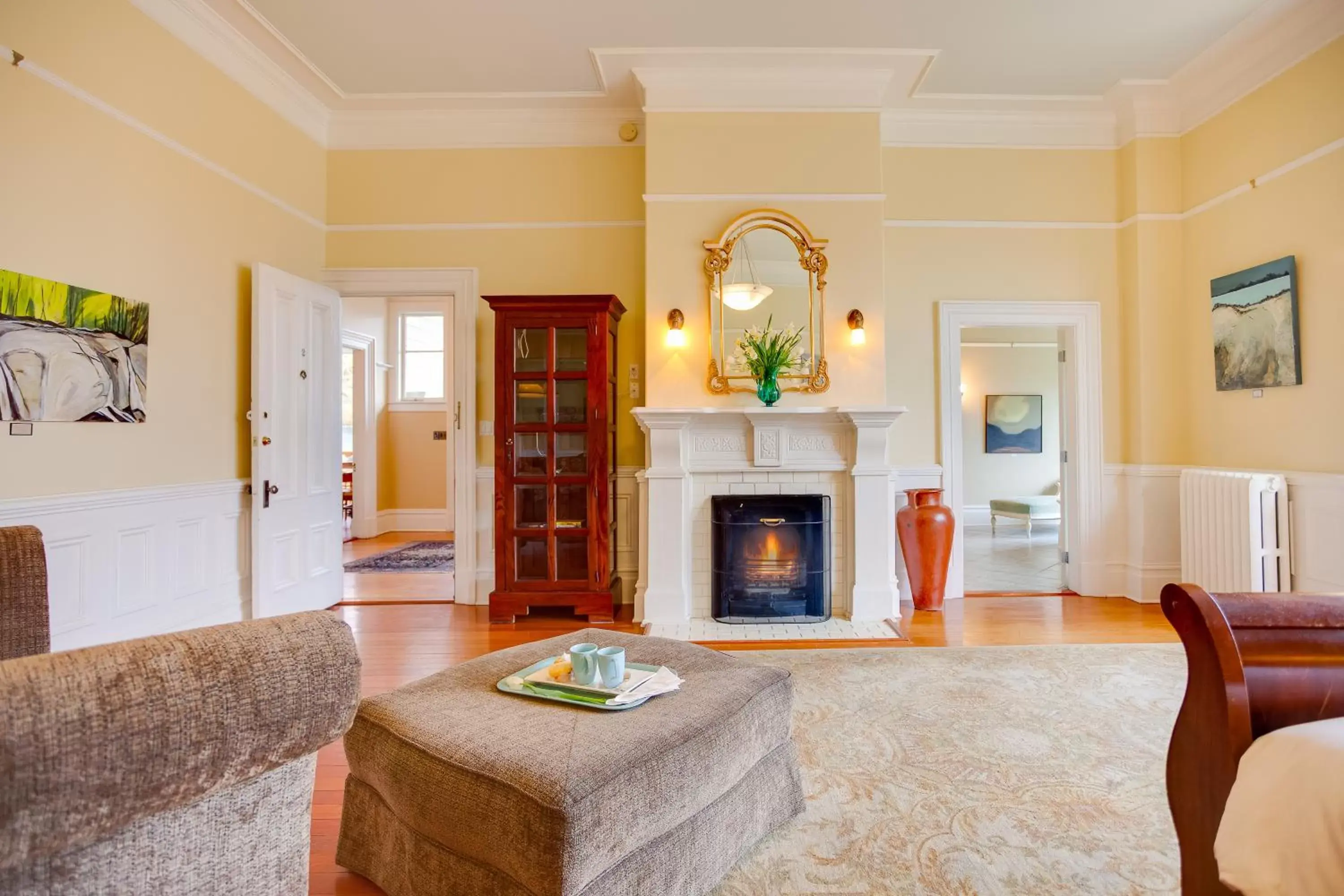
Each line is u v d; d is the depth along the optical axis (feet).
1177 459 13.80
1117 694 8.86
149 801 2.21
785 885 5.08
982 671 9.78
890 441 14.25
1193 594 4.33
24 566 5.07
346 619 13.01
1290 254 11.29
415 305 26.20
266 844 2.74
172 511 10.28
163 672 2.23
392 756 4.72
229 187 11.51
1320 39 10.80
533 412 12.95
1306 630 4.25
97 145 9.02
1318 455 10.85
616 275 14.39
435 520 26.05
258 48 11.84
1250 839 3.47
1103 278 14.35
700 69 12.69
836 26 11.41
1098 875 5.17
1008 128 14.30
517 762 4.28
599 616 12.84
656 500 12.61
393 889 4.94
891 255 14.30
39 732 1.94
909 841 5.64
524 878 3.99
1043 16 11.09
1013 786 6.54
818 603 12.64
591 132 14.38
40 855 2.02
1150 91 13.37
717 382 12.91
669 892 4.61
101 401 9.09
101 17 9.05
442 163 14.42
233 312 11.64
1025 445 26.43
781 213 12.85
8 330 7.89
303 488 12.96
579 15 11.05
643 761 4.41
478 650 11.10
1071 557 14.90
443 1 10.64
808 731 7.77
